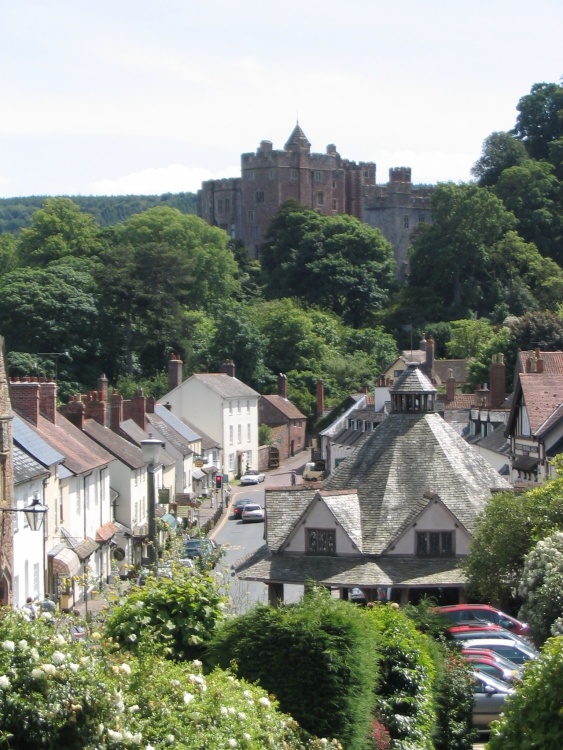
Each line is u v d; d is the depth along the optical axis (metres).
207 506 126.56
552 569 46.84
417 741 34.53
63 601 71.56
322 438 154.62
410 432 64.88
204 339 190.00
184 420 148.50
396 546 60.03
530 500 55.31
